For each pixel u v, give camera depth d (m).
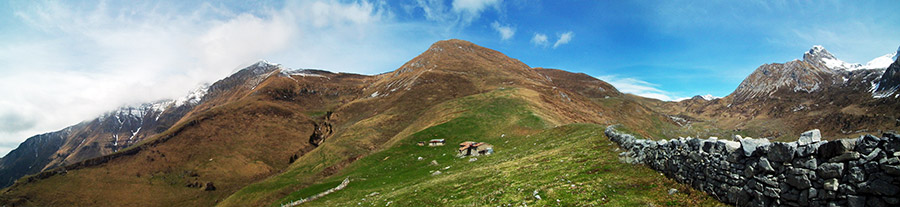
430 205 30.80
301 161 154.12
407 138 110.75
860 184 11.30
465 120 124.38
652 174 22.84
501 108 139.12
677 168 20.78
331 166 127.31
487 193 28.83
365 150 161.38
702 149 18.77
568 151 37.88
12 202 186.00
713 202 17.02
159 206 199.12
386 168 80.75
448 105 169.50
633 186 21.58
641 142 26.84
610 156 29.89
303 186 104.62
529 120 112.25
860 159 11.45
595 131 48.38
